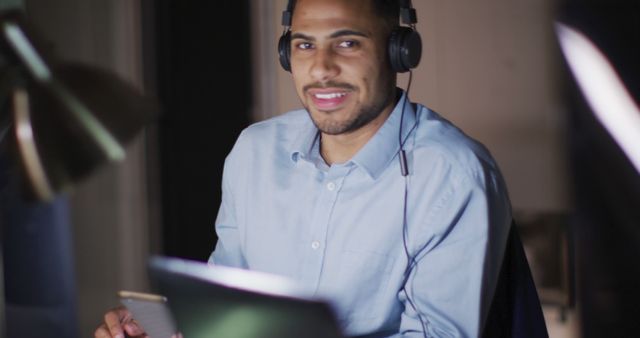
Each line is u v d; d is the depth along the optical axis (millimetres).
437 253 1424
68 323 2238
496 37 3326
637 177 3260
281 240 1543
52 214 2199
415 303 1434
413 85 3354
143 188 3416
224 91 3439
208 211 3555
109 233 3373
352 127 1413
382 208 1452
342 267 1472
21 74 1331
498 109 3361
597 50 3291
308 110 1429
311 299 1070
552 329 2672
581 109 3320
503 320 1477
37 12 3154
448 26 3336
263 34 3252
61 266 2217
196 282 1150
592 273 3141
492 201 1416
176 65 3441
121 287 3398
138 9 3365
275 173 1570
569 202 3348
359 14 1362
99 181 3332
